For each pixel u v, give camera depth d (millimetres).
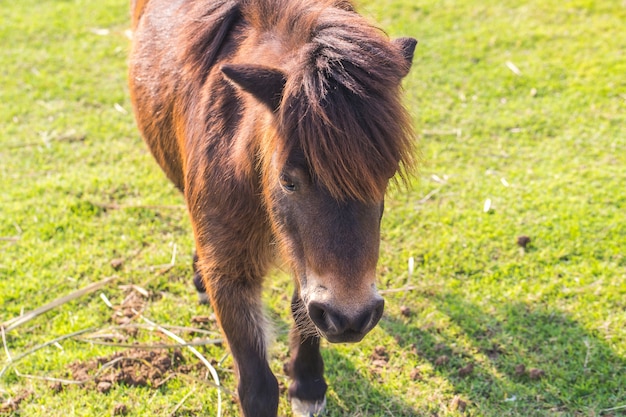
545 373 3510
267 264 2941
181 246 4465
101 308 3973
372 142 2174
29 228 4574
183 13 3275
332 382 3496
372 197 2232
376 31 2434
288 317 3932
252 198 2695
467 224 4566
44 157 5324
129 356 3617
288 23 2652
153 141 3586
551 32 6844
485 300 3990
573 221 4520
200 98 2928
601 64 6285
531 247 4355
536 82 6094
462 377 3521
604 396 3371
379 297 2320
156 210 4770
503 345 3689
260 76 2320
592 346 3635
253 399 2918
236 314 2941
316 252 2285
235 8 2971
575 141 5344
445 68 6355
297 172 2256
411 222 4609
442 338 3756
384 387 3453
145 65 3492
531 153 5258
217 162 2760
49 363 3590
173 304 4023
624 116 5594
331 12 2529
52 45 6902
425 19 7164
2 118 5777
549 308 3896
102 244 4465
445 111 5785
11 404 3354
